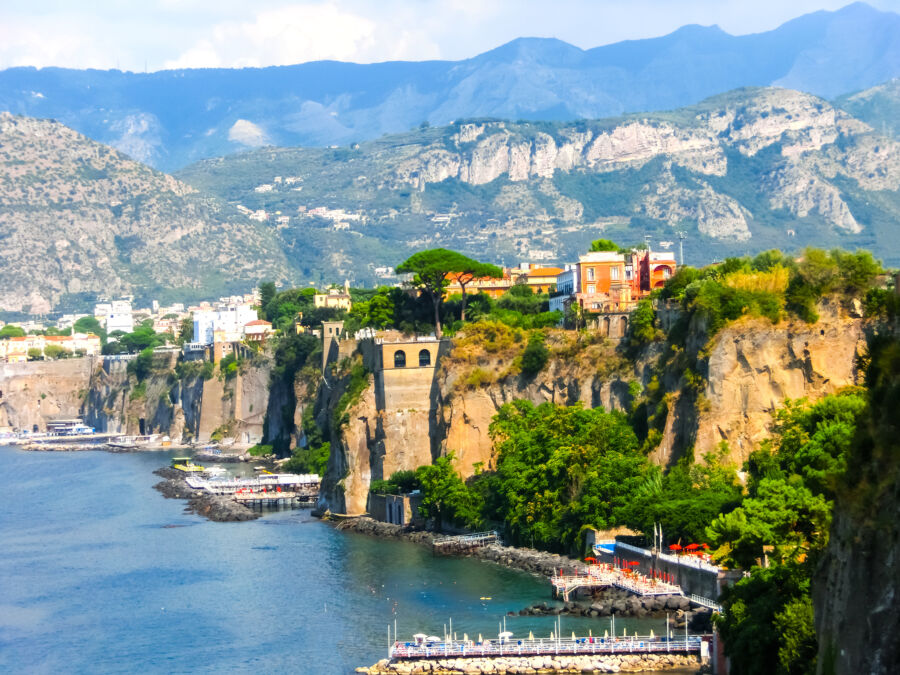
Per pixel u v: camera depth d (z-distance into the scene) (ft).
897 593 384.68
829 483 442.91
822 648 420.77
